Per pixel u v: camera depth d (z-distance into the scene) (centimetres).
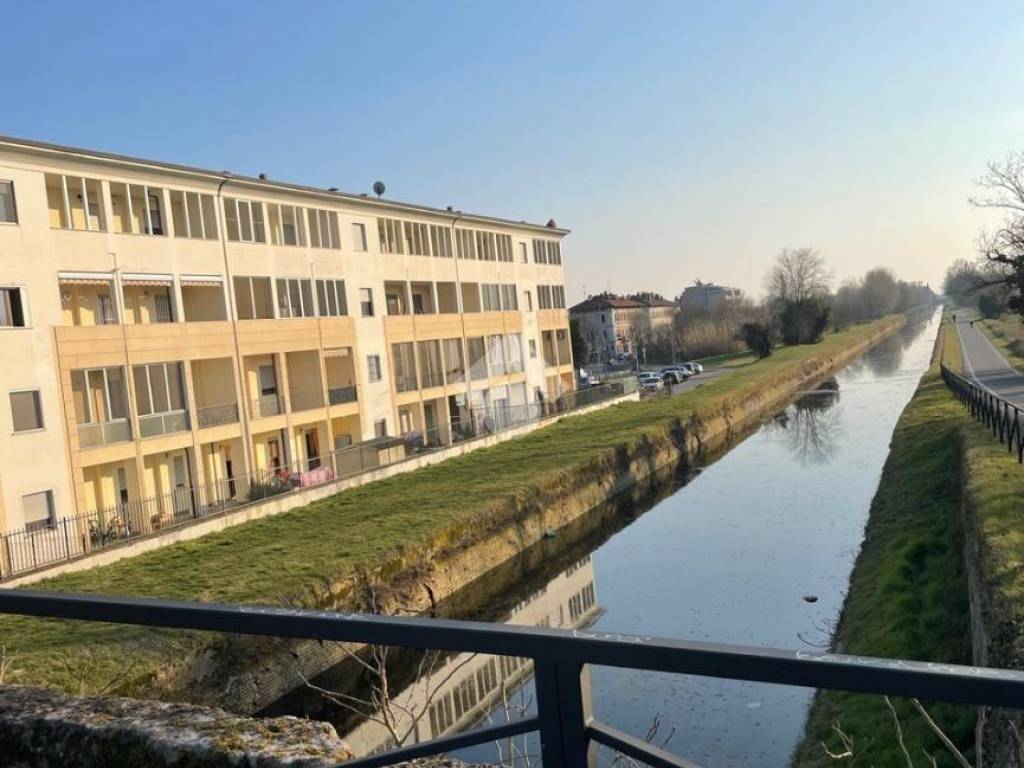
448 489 3192
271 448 3494
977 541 1434
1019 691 152
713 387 6438
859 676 165
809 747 1224
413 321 4331
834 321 13038
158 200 3005
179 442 2912
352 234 3944
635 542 2936
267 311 3472
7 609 301
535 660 204
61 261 2584
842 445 4353
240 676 1689
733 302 12400
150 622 264
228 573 2152
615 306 12625
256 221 3419
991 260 5169
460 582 2561
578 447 3997
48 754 330
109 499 2789
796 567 2408
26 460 2409
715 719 1414
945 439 2889
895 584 1684
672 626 2044
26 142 2473
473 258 4972
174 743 307
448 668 1777
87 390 2686
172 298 2978
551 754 206
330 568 2148
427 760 314
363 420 3906
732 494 3522
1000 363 5775
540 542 3020
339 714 1659
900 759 1048
